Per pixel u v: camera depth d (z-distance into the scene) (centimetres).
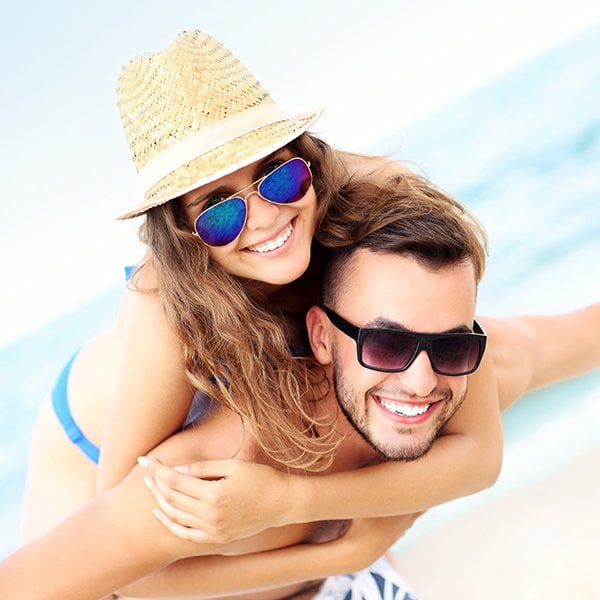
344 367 180
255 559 194
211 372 183
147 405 185
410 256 175
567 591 218
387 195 182
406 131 641
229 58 184
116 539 183
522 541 231
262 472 181
